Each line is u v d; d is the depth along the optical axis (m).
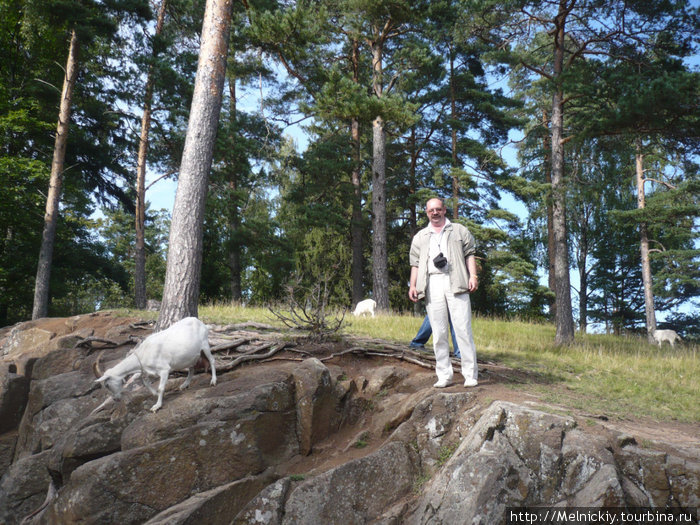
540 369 7.76
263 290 27.91
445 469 4.27
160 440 4.83
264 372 5.56
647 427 4.97
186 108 17.20
